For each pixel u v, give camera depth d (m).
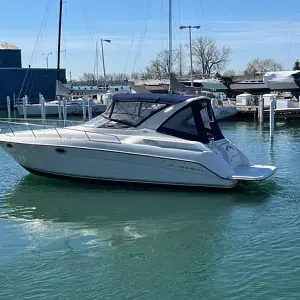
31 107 39.91
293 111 32.84
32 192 12.09
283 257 7.76
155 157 11.69
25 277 7.18
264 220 9.77
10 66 62.53
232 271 7.29
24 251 8.22
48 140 12.25
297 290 6.63
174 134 11.86
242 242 8.52
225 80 46.69
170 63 38.38
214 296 6.52
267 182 12.95
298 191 12.04
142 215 10.23
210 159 11.54
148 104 12.08
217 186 11.73
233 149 12.78
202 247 8.32
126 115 12.21
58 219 10.09
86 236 9.01
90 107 35.00
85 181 12.45
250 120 34.09
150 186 12.02
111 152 11.86
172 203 11.02
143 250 8.23
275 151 19.55
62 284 6.94
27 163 12.75
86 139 12.04
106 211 10.55
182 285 6.86
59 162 12.38
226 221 9.75
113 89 46.69
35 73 57.09
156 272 7.32
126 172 11.98
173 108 11.91
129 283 6.95
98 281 7.03
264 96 36.09
